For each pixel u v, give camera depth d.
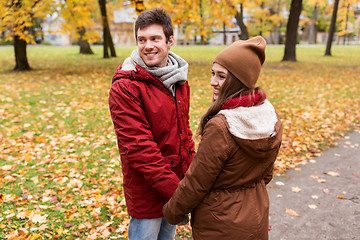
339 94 8.82
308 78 11.66
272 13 39.84
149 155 1.52
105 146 4.78
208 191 1.39
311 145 5.13
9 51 23.16
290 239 2.80
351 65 16.52
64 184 3.55
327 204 3.38
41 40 43.03
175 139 1.71
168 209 1.49
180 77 1.64
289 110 7.04
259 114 1.31
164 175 1.54
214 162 1.31
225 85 1.37
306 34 58.47
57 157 4.25
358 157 4.68
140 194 1.66
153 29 1.56
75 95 7.95
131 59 1.63
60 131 5.29
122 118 1.54
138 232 1.74
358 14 48.72
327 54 23.31
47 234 2.62
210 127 1.32
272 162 1.49
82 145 4.76
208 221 1.42
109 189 3.47
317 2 36.91
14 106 6.63
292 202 3.44
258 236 1.44
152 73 1.61
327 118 6.51
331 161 4.55
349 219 3.10
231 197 1.40
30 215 2.85
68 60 17.75
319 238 2.81
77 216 2.92
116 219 2.92
